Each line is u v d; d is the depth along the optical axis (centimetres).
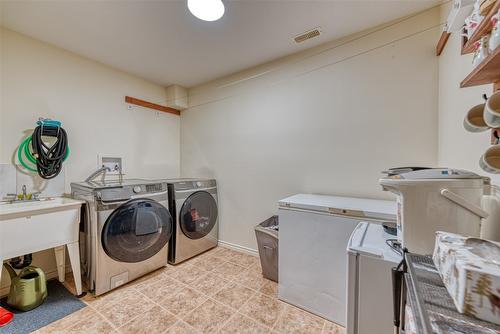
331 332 144
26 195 189
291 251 171
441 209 86
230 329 147
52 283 201
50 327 147
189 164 328
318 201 176
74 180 226
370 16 173
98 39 202
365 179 194
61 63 217
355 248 104
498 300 46
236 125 277
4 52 184
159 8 162
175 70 267
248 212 269
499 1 67
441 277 63
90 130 239
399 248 101
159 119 311
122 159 269
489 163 83
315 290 160
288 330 146
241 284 200
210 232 281
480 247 60
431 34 166
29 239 157
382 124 186
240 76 271
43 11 164
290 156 236
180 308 167
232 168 282
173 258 241
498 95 75
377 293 98
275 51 225
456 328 46
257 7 161
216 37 200
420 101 171
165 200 232
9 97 186
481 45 81
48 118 208
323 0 155
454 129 136
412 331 61
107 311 163
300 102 228
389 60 182
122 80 269
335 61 206
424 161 170
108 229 184
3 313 150
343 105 203
